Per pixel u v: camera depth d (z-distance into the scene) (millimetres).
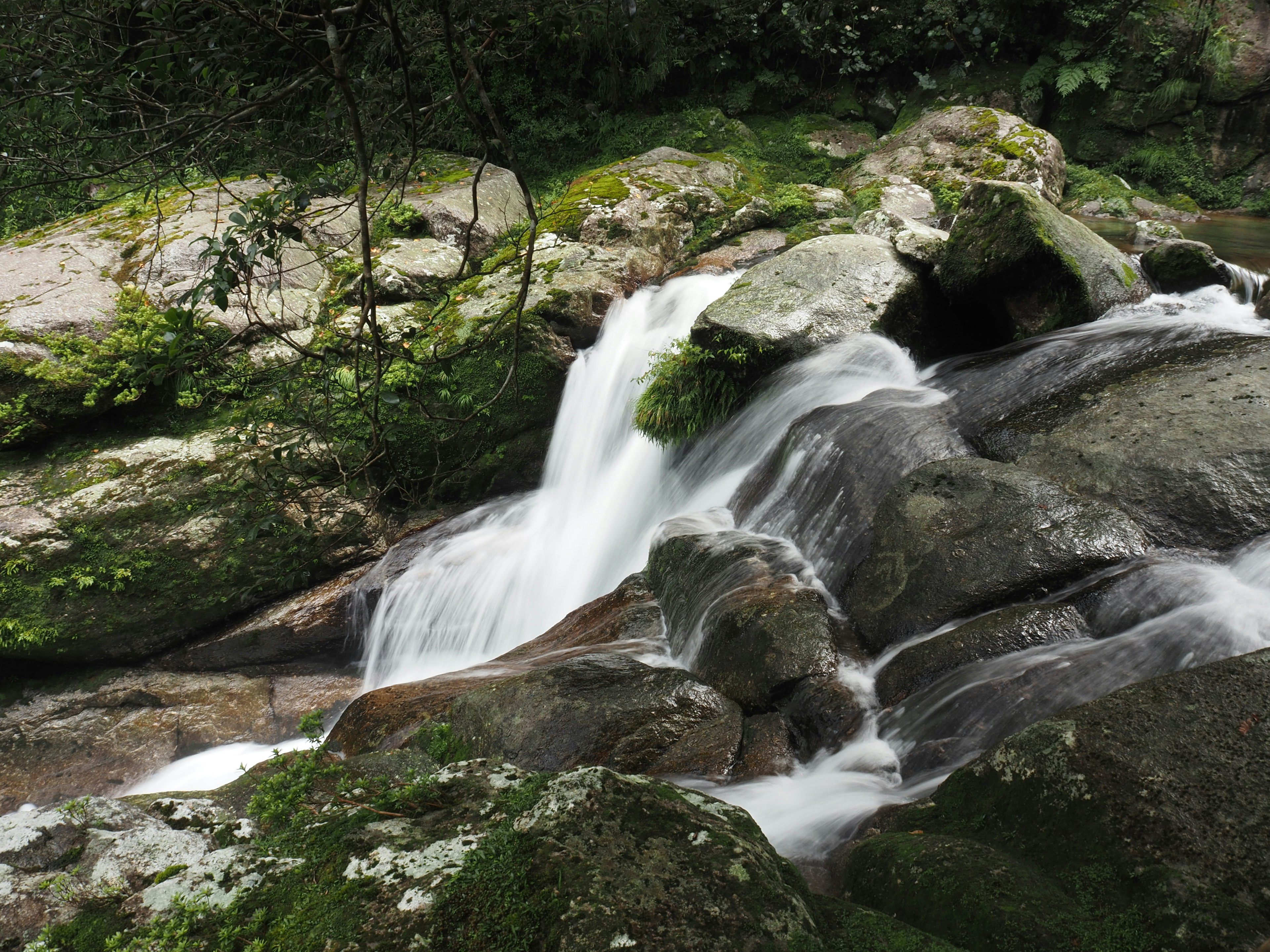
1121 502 4629
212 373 7430
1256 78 12312
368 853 2201
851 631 4711
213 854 2320
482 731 4176
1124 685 3484
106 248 8633
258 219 2754
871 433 5797
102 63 2773
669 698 4164
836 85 13977
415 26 3084
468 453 8133
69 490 7340
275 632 7473
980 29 13164
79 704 7254
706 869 2051
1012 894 2307
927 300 7613
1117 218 11312
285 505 3871
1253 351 5391
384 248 9133
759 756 3973
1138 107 12867
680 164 11250
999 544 4492
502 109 13031
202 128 2912
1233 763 2555
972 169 11094
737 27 13508
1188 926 2154
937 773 3555
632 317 8734
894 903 2508
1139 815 2471
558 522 7957
